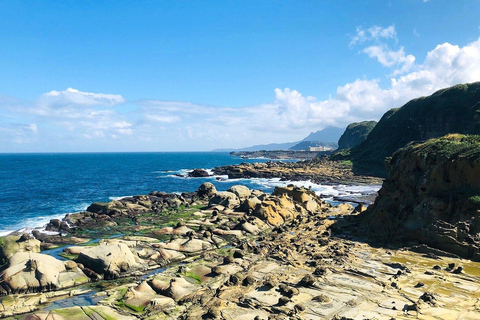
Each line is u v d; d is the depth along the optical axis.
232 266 26.30
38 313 18.92
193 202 57.34
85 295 22.20
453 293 20.89
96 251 26.44
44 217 48.94
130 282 24.55
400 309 18.89
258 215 43.97
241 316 18.64
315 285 22.41
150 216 46.34
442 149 34.31
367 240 34.12
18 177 108.81
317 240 34.25
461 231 28.09
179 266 26.56
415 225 31.59
